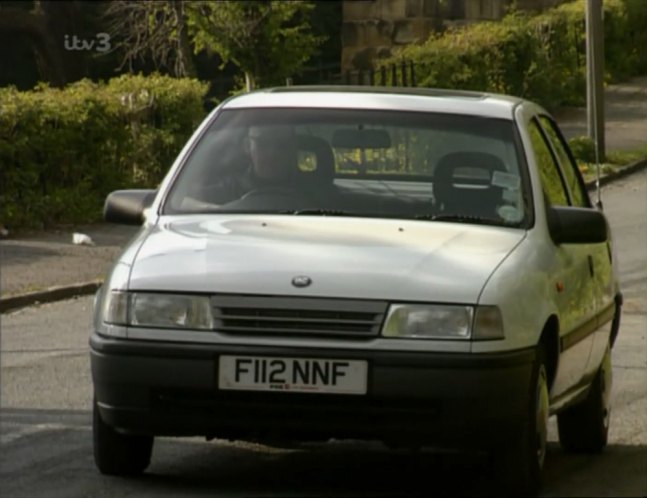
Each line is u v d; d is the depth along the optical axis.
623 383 28.02
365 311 17.31
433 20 92.31
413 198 19.70
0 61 111.38
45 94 51.38
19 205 49.03
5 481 20.22
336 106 20.72
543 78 78.75
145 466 19.78
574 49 84.25
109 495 18.89
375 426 17.28
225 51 83.19
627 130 73.12
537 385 18.06
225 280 17.58
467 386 17.16
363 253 18.05
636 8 92.62
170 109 54.62
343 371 17.19
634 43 93.00
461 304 17.38
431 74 74.62
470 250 18.39
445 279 17.59
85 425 24.66
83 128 51.22
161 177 54.22
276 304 17.41
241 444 22.48
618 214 52.84
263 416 17.41
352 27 94.56
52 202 49.78
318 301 17.36
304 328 17.38
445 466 21.00
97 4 108.81
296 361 17.23
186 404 17.56
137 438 19.41
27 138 49.19
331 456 21.67
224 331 17.47
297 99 20.97
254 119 20.77
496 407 17.30
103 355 17.69
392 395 17.19
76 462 21.50
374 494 19.06
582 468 20.77
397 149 20.09
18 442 23.19
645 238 47.47
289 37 83.69
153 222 19.69
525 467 17.91
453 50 75.44
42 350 32.78
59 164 50.59
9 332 35.25
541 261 18.80
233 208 19.80
